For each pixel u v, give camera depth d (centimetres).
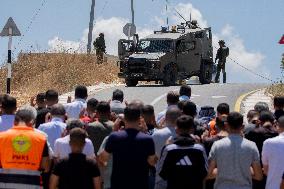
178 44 6016
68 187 1445
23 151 1546
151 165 1598
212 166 1572
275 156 1681
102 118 1895
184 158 1519
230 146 1564
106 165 1688
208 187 1820
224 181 1570
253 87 5628
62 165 1450
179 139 1537
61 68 6169
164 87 5653
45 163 1570
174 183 1523
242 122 1580
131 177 1516
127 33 6016
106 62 7131
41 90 5503
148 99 4794
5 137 1553
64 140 1717
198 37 6294
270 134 1831
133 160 1516
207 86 5769
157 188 1645
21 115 1584
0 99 1878
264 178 1838
